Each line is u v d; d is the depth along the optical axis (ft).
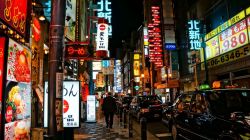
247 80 57.98
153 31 128.06
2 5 16.35
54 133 13.96
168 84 108.27
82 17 82.74
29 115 21.09
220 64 67.67
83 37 85.81
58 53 14.55
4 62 16.31
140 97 62.59
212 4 74.79
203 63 78.84
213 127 19.58
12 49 17.53
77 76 68.33
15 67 18.06
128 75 289.12
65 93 24.88
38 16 32.07
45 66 39.99
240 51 58.34
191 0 94.02
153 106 56.80
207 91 23.48
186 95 27.89
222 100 21.97
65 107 24.79
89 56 39.83
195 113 23.63
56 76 14.33
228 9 65.92
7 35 17.29
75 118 24.77
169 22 116.26
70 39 53.26
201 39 78.48
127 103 89.25
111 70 163.02
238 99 22.27
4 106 15.98
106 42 58.03
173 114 30.45
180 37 109.09
